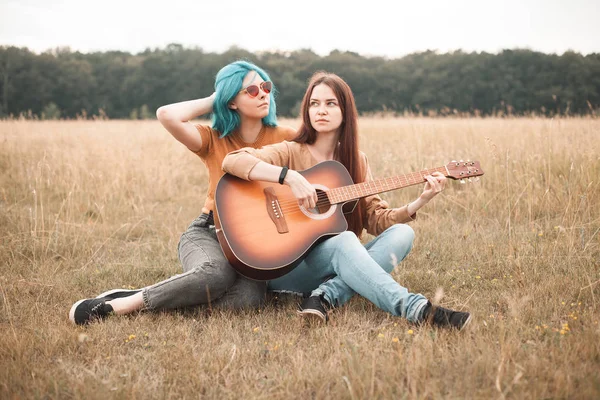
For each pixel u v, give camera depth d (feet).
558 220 14.84
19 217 16.63
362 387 6.61
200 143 10.98
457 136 28.30
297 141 10.90
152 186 22.81
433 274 11.66
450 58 144.87
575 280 10.38
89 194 19.76
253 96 10.78
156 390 7.01
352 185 10.39
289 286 10.58
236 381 7.21
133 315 9.68
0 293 10.94
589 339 7.64
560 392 6.40
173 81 185.47
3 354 8.01
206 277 9.45
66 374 7.37
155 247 15.34
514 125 29.94
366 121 49.16
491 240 13.93
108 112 172.55
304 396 6.77
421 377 6.92
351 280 9.05
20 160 24.80
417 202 10.28
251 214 9.89
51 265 13.23
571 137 20.81
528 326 8.45
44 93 154.81
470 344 7.72
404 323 8.79
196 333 9.00
